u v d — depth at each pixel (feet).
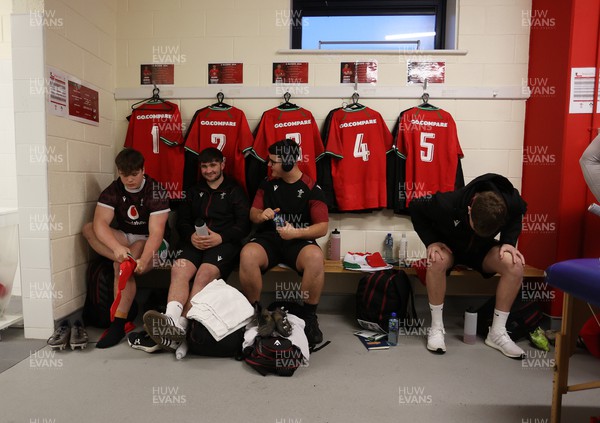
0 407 4.80
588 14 7.02
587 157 6.27
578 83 7.13
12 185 8.98
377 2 9.43
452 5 8.88
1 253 6.89
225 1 8.76
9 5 8.52
